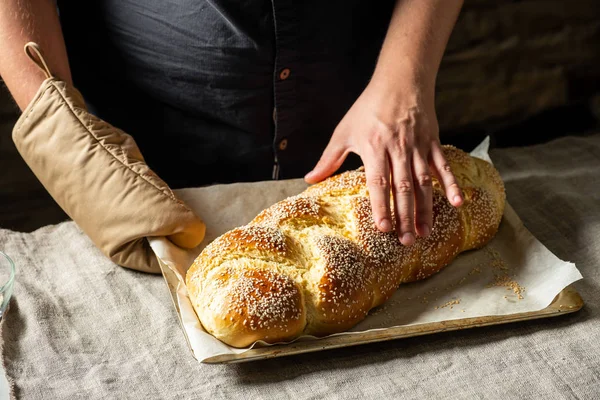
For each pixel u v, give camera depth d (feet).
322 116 4.14
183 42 3.83
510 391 2.99
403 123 3.55
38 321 3.18
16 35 3.57
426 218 3.36
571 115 6.21
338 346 3.05
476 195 3.64
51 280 3.40
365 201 3.43
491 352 3.13
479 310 3.29
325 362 3.07
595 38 6.03
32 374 2.99
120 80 4.04
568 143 4.51
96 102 4.16
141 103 4.09
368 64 4.18
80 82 4.16
